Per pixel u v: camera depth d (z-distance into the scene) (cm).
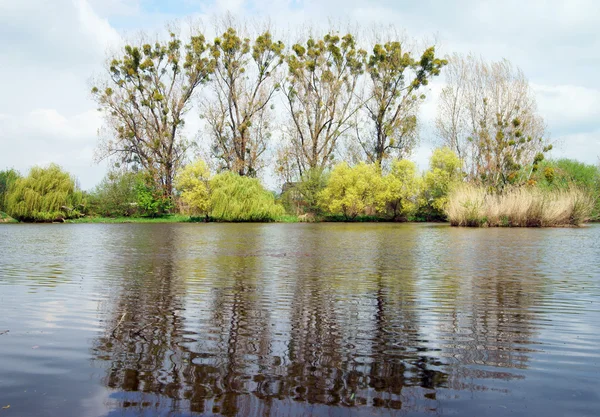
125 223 3192
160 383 301
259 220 3522
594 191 2981
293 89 3956
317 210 3831
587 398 283
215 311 508
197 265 914
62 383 301
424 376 317
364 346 383
